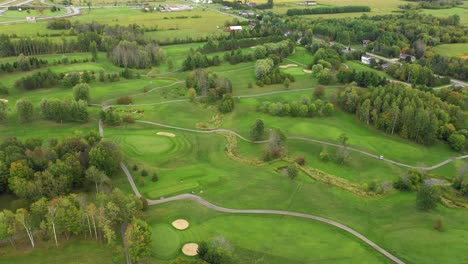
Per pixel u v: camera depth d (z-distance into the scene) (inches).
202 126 6958.7
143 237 3590.1
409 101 6909.5
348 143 6402.6
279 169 5605.3
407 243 4128.9
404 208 4776.1
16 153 4881.9
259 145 6318.9
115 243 3885.3
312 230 4286.4
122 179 5142.7
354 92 7696.9
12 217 3718.0
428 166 5895.7
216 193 4931.1
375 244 4109.3
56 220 3764.8
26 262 3612.2
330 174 5521.7
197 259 3609.7
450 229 4389.8
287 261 3779.5
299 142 6397.6
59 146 5172.2
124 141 6190.9
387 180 5334.6
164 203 4672.7
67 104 6781.5
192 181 5167.3
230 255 3572.8
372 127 7096.5
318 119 7347.4
